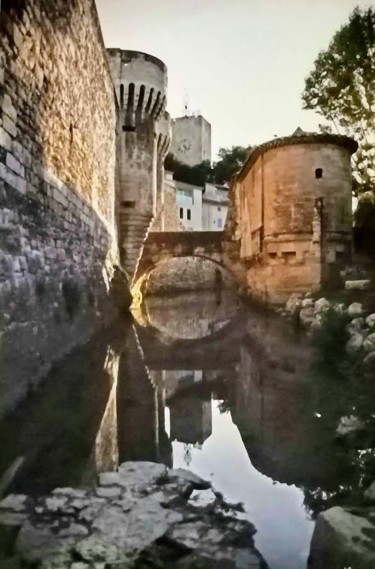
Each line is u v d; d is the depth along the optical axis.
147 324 19.69
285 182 19.91
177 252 27.45
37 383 7.91
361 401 7.50
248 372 10.66
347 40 20.52
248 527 3.99
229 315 22.34
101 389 9.05
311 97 22.62
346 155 19.92
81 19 12.95
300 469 5.23
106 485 4.75
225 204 59.88
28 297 7.79
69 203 11.65
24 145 7.95
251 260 23.86
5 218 6.91
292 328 16.14
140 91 24.00
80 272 13.04
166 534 3.82
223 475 5.17
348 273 18.72
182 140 63.12
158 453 5.85
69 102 11.54
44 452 5.77
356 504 4.22
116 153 23.45
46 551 3.56
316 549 3.47
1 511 4.19
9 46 7.11
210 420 7.22
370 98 21.19
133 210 24.72
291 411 7.35
